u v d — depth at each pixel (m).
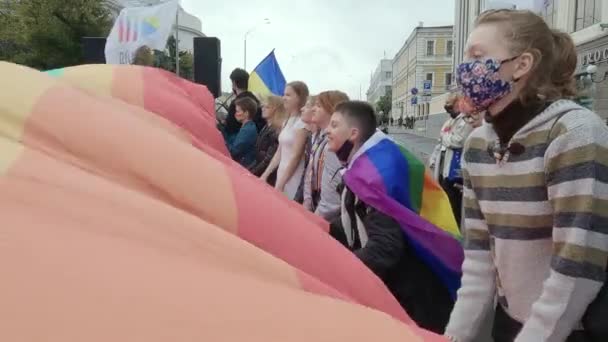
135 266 0.87
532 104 1.65
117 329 0.76
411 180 2.72
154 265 0.89
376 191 2.57
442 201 2.77
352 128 2.93
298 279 1.09
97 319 0.76
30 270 0.79
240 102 6.77
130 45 7.82
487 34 1.66
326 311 0.95
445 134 5.41
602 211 1.50
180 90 2.12
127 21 7.86
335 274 1.34
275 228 1.31
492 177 1.74
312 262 1.34
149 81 1.99
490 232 1.79
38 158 1.08
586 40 17.92
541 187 1.61
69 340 0.73
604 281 1.53
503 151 1.69
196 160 1.33
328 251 1.39
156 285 0.85
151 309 0.80
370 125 2.95
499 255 1.74
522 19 1.64
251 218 1.29
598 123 1.54
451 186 5.10
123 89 1.89
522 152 1.64
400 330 1.00
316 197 4.14
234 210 1.27
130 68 2.09
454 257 2.56
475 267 1.89
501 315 1.87
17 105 1.22
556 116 1.58
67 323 0.74
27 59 20.28
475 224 1.88
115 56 7.88
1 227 0.85
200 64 10.12
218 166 1.38
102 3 21.91
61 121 1.22
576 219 1.50
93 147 1.21
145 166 1.22
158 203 1.09
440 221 2.72
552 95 1.66
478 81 1.66
